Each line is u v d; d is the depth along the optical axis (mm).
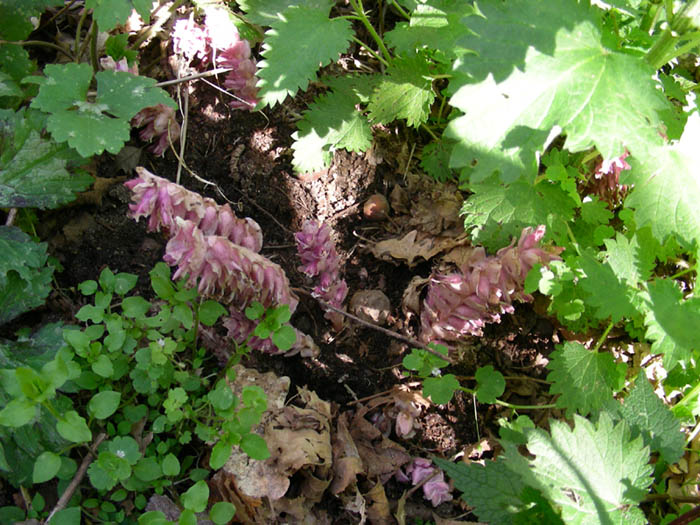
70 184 426
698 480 441
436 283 434
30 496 367
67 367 335
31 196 416
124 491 360
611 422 327
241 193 500
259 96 433
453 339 457
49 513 357
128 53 486
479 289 411
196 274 371
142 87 425
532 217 438
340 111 500
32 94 464
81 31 525
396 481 432
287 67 435
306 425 413
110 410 345
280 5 504
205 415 379
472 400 465
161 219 385
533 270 401
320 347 463
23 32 461
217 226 394
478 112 352
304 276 484
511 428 409
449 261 494
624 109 352
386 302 485
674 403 482
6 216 440
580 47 357
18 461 358
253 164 506
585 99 352
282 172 508
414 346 473
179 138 498
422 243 498
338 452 416
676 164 390
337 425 426
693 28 411
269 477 392
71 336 355
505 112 351
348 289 488
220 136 511
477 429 459
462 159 352
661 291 390
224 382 381
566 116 350
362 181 516
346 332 473
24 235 405
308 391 431
